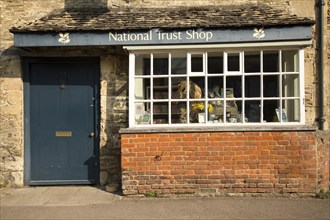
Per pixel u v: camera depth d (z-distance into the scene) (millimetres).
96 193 6320
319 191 6125
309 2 7008
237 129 5941
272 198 5922
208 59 6207
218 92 6227
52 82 6898
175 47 5984
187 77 6195
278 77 6176
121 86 6793
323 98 6949
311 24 5762
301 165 5941
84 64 6902
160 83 6270
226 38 5879
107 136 6789
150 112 6262
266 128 5938
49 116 6898
